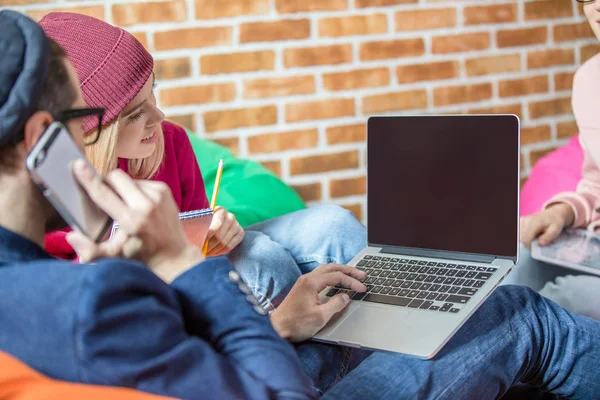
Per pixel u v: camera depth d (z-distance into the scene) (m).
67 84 0.79
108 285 0.67
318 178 2.52
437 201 1.37
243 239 1.58
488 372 1.08
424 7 2.49
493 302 1.20
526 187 2.46
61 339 0.66
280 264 1.50
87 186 0.75
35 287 0.68
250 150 2.46
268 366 0.77
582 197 2.27
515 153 1.29
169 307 0.75
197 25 2.36
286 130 2.47
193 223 1.25
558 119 2.63
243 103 2.43
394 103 2.53
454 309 1.14
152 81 1.41
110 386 0.67
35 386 0.67
